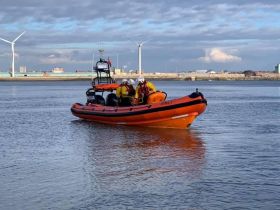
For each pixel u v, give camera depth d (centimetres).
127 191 1406
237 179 1524
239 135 2631
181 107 2795
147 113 2912
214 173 1614
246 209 1236
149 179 1545
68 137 2600
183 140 2459
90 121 3409
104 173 1638
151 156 1970
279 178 1531
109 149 2169
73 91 10150
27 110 4672
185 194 1367
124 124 3100
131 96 3156
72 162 1836
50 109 4803
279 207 1248
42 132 2842
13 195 1373
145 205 1278
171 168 1709
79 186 1465
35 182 1514
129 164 1792
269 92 9206
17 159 1905
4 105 5462
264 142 2333
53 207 1269
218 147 2200
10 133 2795
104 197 1351
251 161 1819
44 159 1903
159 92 3030
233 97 7169
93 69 3619
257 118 3669
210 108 4784
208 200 1310
